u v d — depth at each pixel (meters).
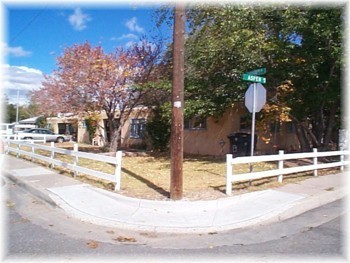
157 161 15.63
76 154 10.22
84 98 17.16
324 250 5.01
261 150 18.08
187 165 13.78
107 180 9.43
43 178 10.22
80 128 34.06
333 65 12.48
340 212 7.14
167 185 9.18
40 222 6.36
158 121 20.66
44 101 18.05
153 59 18.36
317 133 16.86
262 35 12.30
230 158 8.01
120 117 19.00
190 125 20.22
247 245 5.28
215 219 6.47
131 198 7.54
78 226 6.19
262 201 7.60
